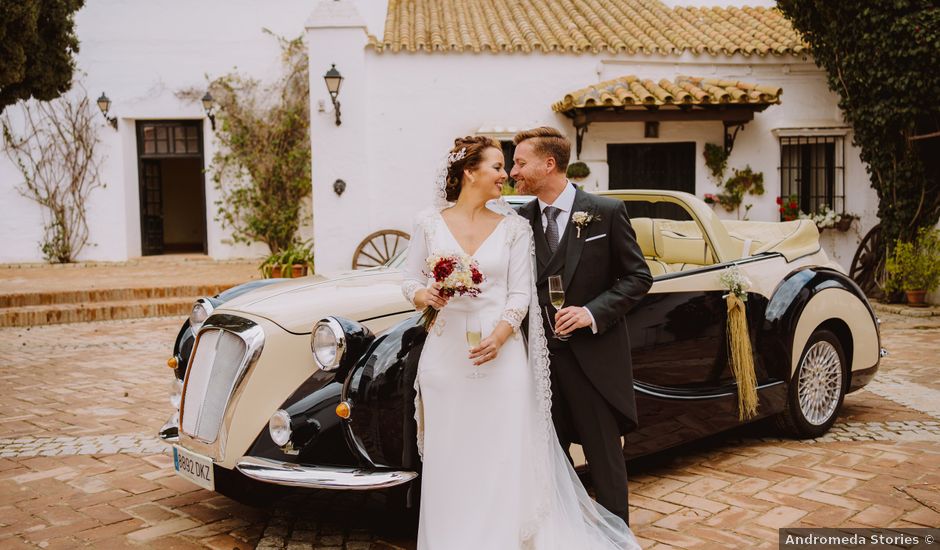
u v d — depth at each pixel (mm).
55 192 14664
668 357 3918
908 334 8414
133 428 5160
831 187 11859
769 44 11648
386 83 11141
